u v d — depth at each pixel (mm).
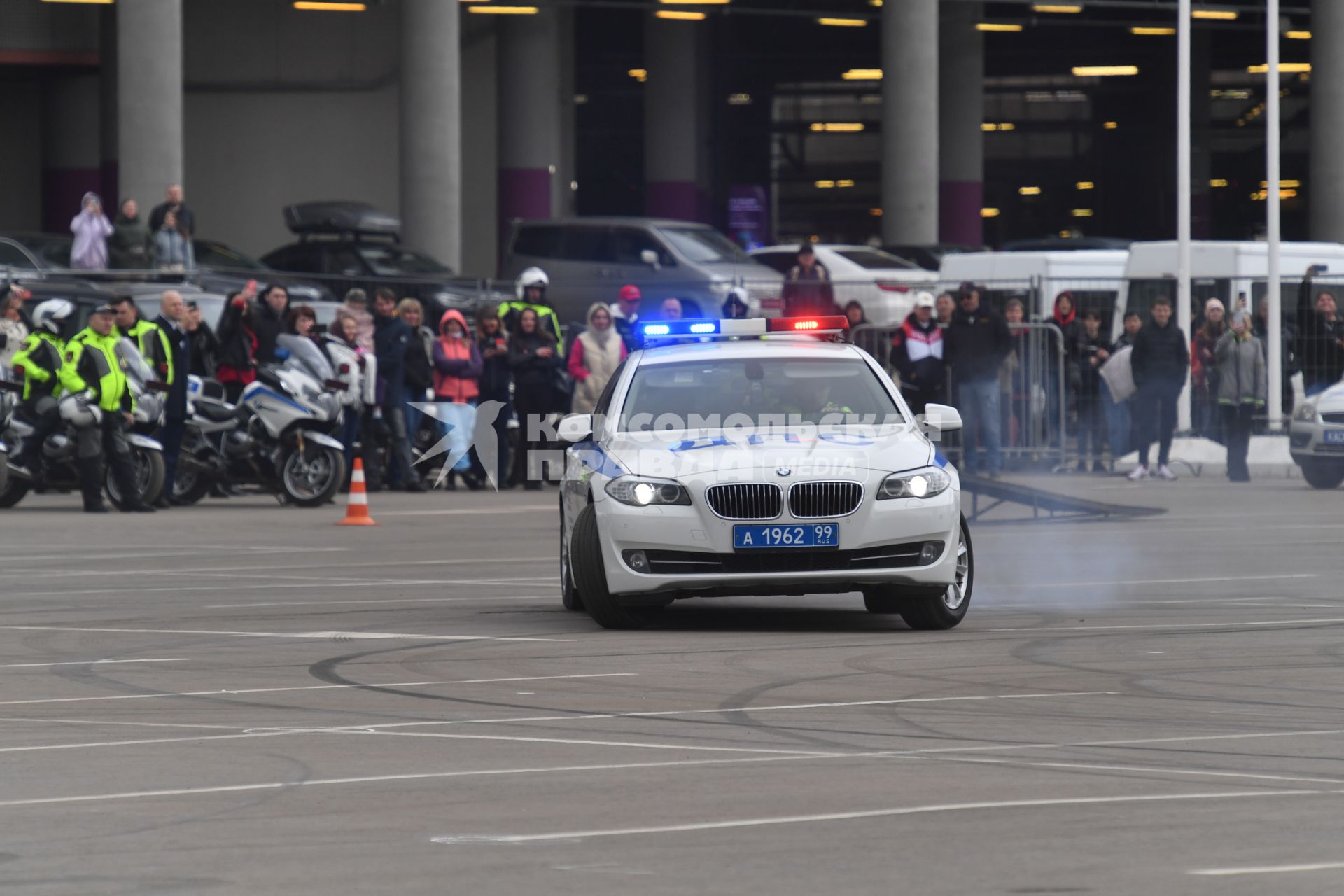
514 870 9188
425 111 63562
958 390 39438
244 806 10695
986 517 32281
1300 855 9414
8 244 49062
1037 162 100062
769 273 58031
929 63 70188
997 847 9594
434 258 63406
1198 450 43125
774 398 19078
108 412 32156
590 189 90875
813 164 100375
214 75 74625
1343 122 72375
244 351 34344
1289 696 14195
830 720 13242
